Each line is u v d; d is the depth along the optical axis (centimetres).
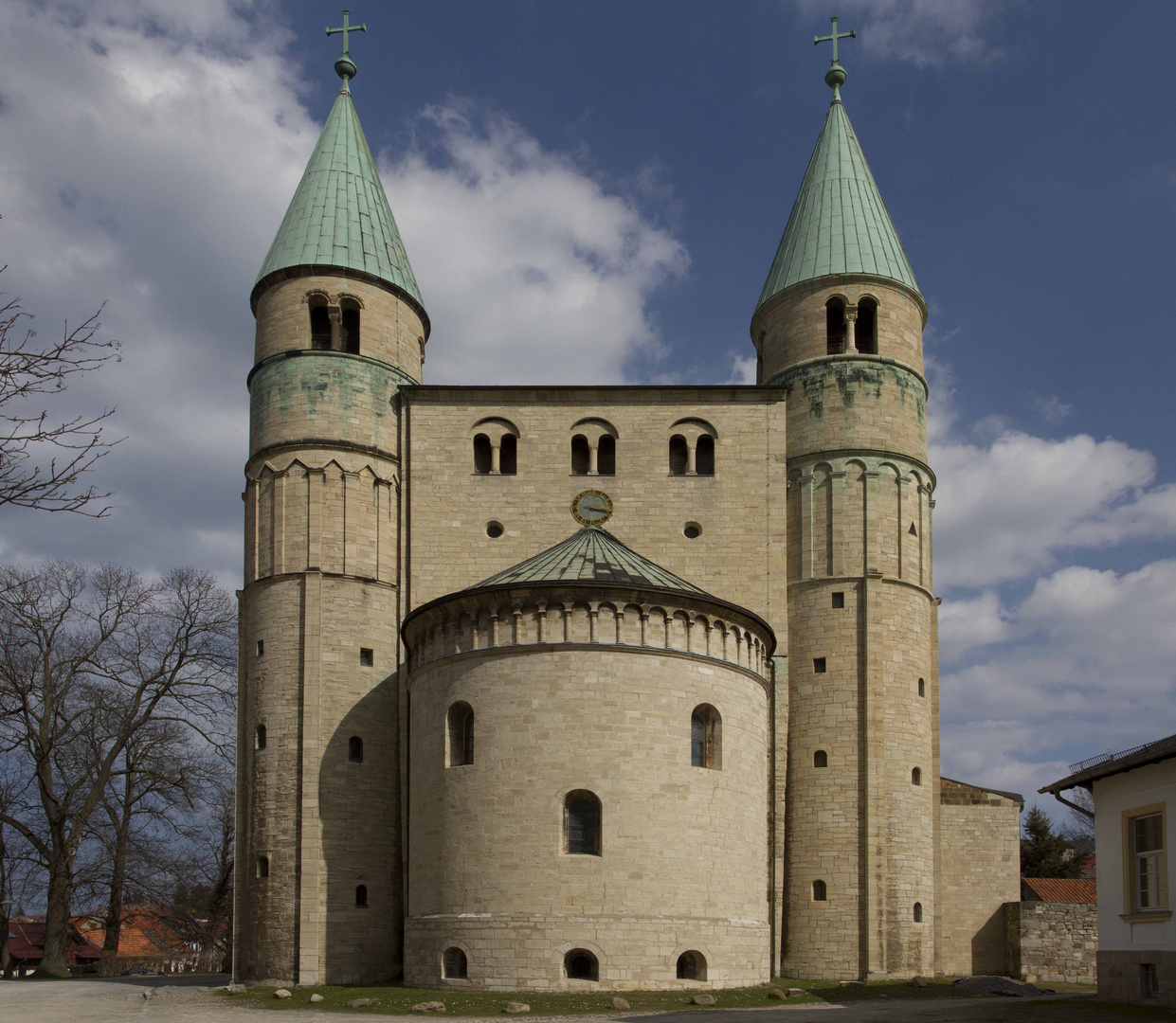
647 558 5319
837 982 4681
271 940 4816
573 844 3984
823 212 5953
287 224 5894
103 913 8025
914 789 5134
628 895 3909
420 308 6009
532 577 4400
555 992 3800
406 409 5641
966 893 5334
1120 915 3494
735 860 4197
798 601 5362
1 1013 3606
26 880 6550
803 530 5431
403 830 5084
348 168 6084
